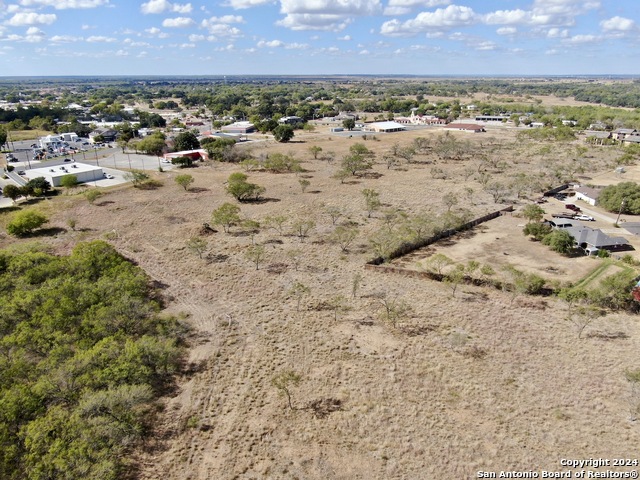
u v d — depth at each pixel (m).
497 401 31.92
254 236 65.56
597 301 45.03
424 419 30.28
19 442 27.38
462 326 41.66
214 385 34.09
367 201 77.62
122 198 85.56
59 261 50.00
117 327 39.22
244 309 45.12
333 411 31.23
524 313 43.94
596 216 74.19
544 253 58.19
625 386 33.41
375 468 26.59
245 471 26.62
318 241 63.41
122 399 30.02
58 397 31.00
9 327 39.59
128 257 57.72
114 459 26.89
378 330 41.16
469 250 59.47
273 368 36.00
